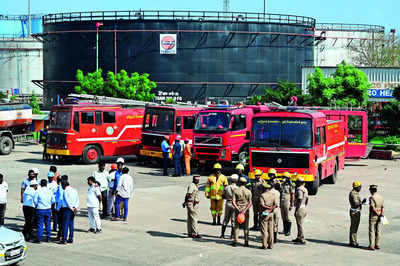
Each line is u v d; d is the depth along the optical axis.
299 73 83.25
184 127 33.00
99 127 34.16
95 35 80.19
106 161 36.91
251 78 80.06
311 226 18.80
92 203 17.23
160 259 14.02
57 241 16.09
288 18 82.50
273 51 81.00
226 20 79.06
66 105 33.62
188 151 30.69
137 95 70.19
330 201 23.34
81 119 33.50
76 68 81.94
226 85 79.44
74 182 27.02
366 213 21.66
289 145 23.36
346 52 100.69
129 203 22.30
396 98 47.19
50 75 86.06
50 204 15.96
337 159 29.44
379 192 26.08
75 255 14.38
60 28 83.12
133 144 35.72
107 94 69.75
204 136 30.38
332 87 52.66
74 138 33.31
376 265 13.79
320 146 24.81
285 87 60.97
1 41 112.31
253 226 18.41
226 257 14.30
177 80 78.62
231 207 16.42
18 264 13.34
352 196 15.96
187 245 15.70
